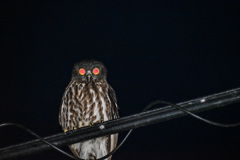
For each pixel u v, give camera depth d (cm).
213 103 325
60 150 326
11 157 325
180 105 327
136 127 329
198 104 326
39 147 327
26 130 328
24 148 326
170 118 328
